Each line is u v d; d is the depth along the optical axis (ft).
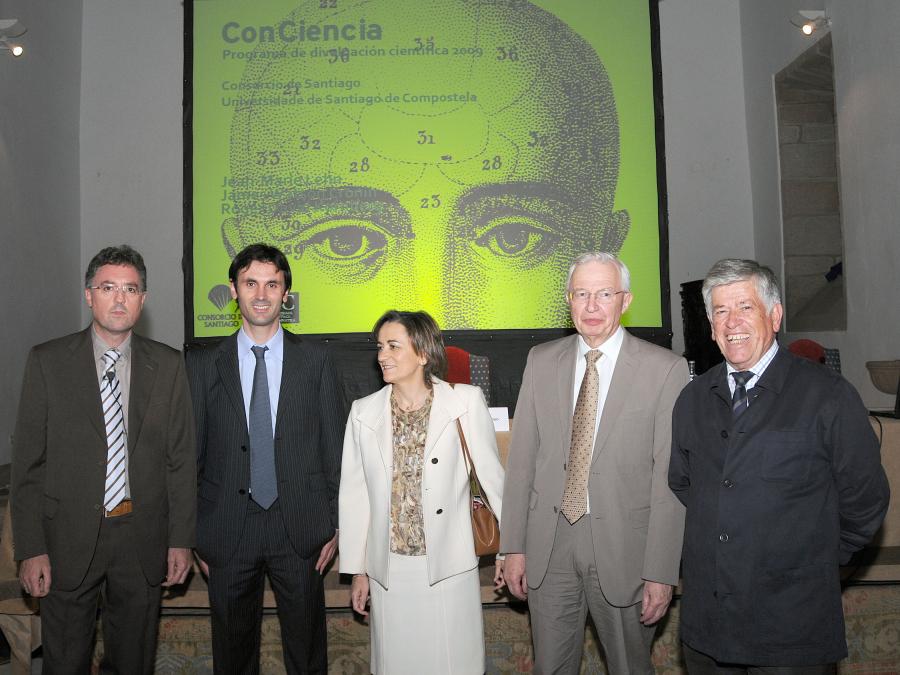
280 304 7.55
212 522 7.22
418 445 6.64
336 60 19.72
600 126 19.85
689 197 22.22
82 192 21.53
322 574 7.55
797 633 5.32
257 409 7.37
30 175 18.44
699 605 5.68
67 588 6.57
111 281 6.72
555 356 7.04
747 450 5.53
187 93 19.61
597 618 6.63
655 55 19.92
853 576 9.01
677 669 8.98
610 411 6.54
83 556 6.59
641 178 19.85
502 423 10.43
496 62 19.80
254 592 7.38
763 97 21.20
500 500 6.82
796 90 20.38
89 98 21.74
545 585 6.70
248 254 7.40
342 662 9.07
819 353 12.03
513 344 19.53
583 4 19.92
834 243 20.20
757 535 5.43
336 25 19.74
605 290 6.55
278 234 19.60
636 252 19.76
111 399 6.85
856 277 16.51
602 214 19.76
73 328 20.65
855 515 5.44
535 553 6.64
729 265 5.72
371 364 19.31
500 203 19.70
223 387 7.37
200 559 7.63
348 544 6.82
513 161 19.76
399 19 19.77
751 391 5.69
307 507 7.31
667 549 6.27
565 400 6.79
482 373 13.28
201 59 19.69
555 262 19.70
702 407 5.91
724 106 22.47
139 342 7.15
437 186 19.70
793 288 20.24
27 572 6.62
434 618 6.43
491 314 19.61
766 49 20.86
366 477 6.76
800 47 18.99
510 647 9.21
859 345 16.46
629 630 6.48
